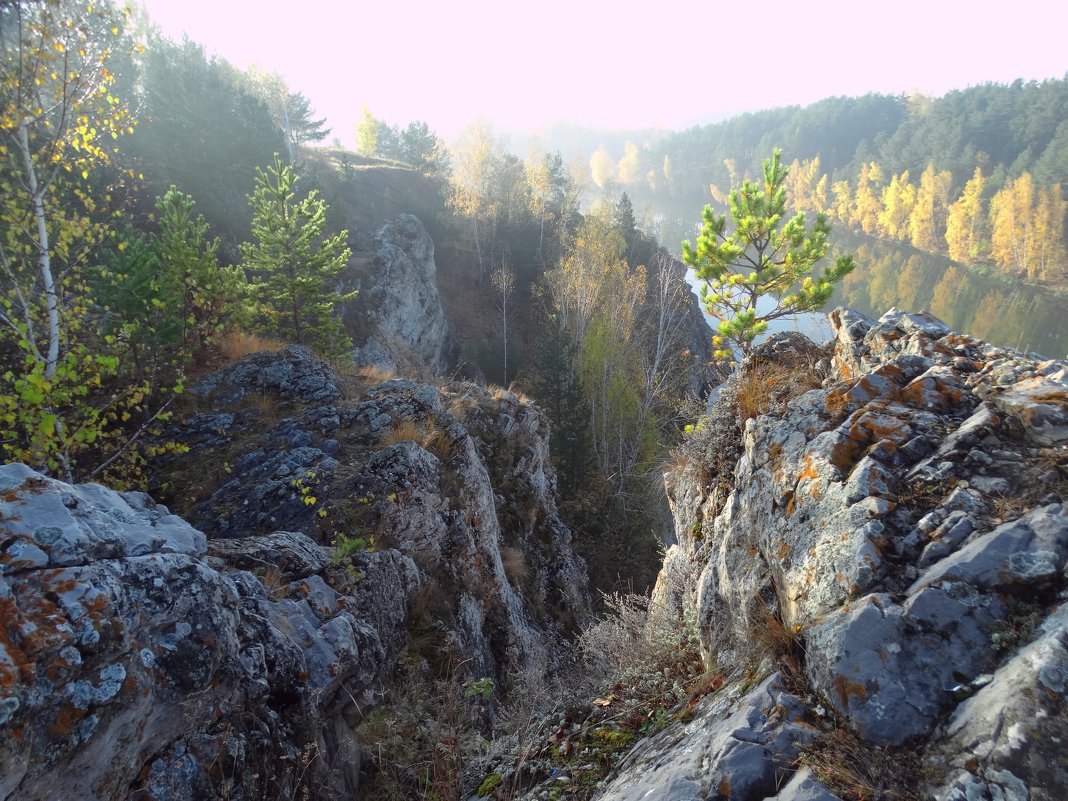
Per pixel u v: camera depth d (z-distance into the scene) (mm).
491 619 9281
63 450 7129
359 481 8750
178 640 3309
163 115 31859
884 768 2193
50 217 8977
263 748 3660
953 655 2352
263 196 18000
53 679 2572
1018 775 1882
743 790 2385
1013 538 2574
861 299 78125
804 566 3168
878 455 3418
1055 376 3336
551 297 50594
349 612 5793
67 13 7957
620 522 26781
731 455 5594
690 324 49031
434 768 4688
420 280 43469
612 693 4527
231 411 11523
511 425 15859
